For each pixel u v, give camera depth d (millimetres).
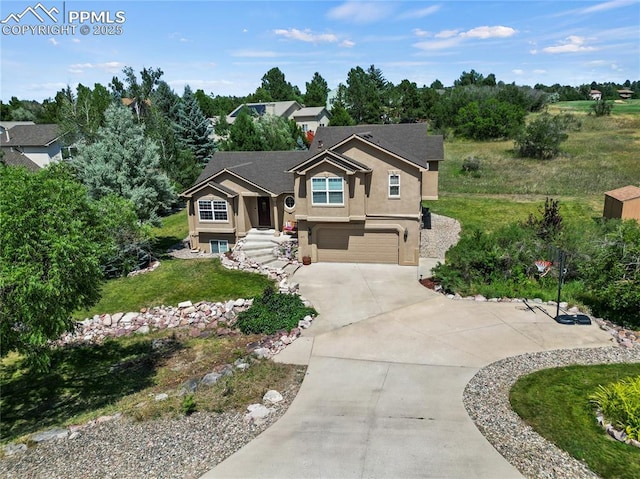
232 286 20656
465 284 18500
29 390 13875
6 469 9289
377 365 13102
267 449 9414
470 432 9695
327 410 10883
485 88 82125
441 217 30141
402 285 19781
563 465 8508
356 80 79812
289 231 25719
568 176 38531
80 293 12023
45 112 72812
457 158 48750
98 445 9961
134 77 48750
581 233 19641
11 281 10062
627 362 12523
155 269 23234
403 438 9594
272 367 13289
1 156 37031
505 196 34844
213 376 12883
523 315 16000
